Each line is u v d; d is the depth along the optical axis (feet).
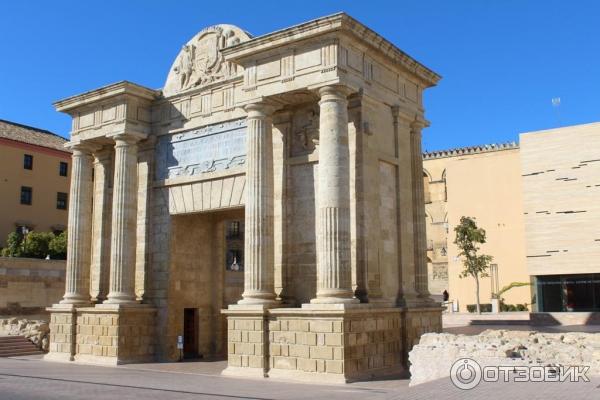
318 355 83.41
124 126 115.96
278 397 66.13
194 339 120.37
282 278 96.89
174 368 102.73
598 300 218.18
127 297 112.47
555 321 190.39
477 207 260.01
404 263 99.66
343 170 86.99
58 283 171.01
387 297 94.73
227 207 107.96
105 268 123.44
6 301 156.97
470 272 225.97
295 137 99.96
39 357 122.93
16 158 234.99
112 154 128.06
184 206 114.42
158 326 114.52
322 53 89.51
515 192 253.85
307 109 99.04
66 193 253.44
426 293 102.22
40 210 241.35
